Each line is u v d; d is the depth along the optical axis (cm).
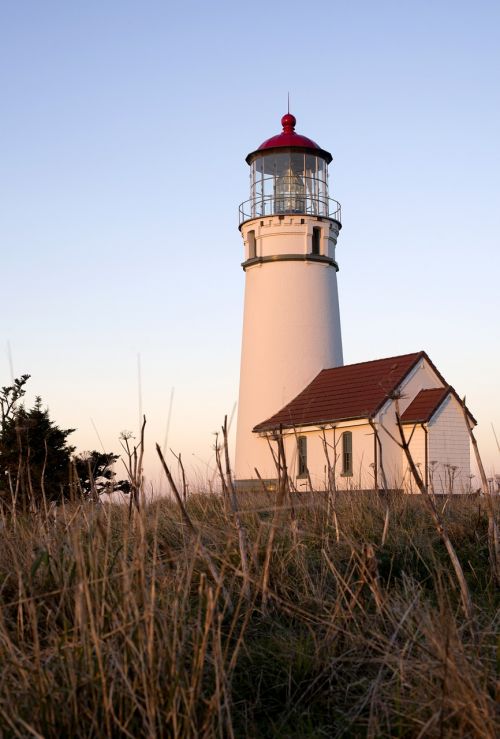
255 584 593
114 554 586
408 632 512
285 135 3372
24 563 598
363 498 927
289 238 3250
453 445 2761
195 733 399
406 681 459
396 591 616
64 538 632
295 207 3303
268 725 470
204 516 834
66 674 434
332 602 588
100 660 415
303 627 567
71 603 526
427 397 2783
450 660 436
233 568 591
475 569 715
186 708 414
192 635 493
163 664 444
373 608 595
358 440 2742
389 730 430
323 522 795
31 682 434
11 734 404
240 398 3312
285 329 3219
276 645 530
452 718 423
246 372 3284
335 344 3294
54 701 422
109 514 643
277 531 725
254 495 1053
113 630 447
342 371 3100
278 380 3189
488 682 455
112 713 407
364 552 618
